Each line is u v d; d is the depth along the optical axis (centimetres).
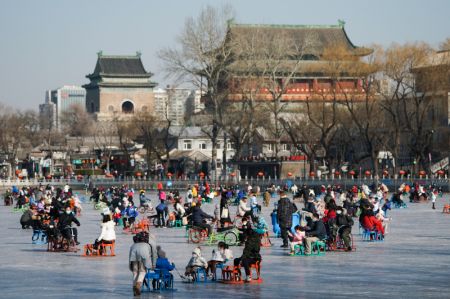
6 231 9781
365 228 8025
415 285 5300
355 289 5162
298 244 6875
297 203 15388
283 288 5222
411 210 12794
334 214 7256
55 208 8181
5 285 5444
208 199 15925
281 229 7375
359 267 6116
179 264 6375
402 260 6500
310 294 5003
